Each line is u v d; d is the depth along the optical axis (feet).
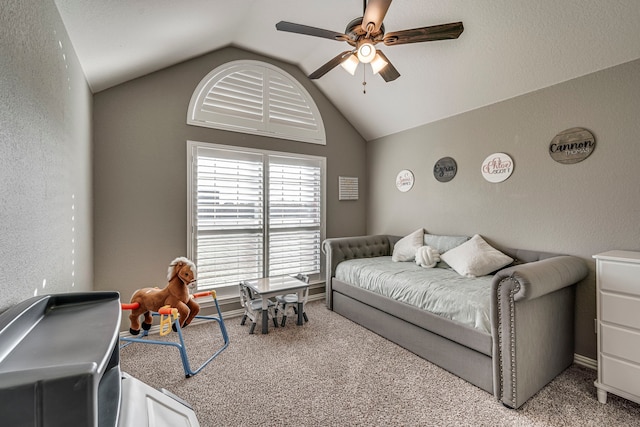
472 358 6.59
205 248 10.46
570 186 7.79
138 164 9.29
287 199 12.35
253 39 10.50
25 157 3.47
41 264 3.96
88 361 2.20
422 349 7.81
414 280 8.40
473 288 7.36
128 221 9.15
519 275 5.54
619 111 6.94
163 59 8.97
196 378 6.84
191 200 10.14
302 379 6.81
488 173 9.71
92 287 8.41
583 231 7.55
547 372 6.53
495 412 5.69
